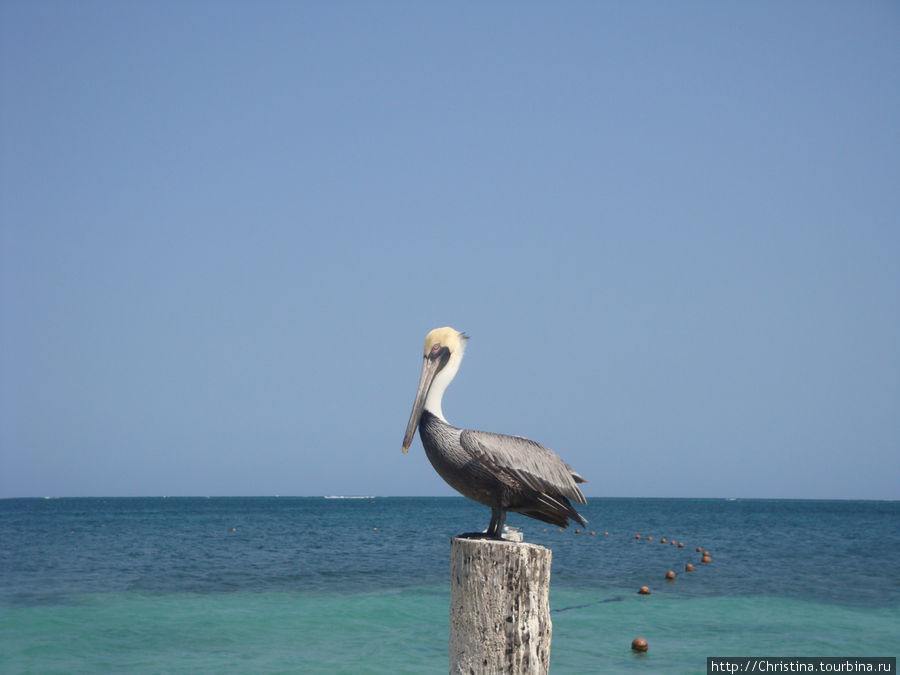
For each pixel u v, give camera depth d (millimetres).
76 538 45094
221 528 58406
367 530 57625
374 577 25766
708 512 122250
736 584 24281
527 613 4621
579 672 12891
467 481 5941
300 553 35531
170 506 153750
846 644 15164
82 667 13172
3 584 23531
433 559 32594
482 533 6152
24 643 14969
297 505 174000
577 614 18656
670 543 42156
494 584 4629
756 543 43781
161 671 12875
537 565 4656
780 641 15430
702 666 13344
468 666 4645
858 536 51656
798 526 67938
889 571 27953
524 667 4586
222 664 13391
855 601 20750
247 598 20891
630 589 23094
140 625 16797
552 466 5957
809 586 23797
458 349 6633
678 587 23547
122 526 61062
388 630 16469
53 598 20672
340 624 17094
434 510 126750
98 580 24625
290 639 15461
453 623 4766
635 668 13195
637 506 177750
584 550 37594
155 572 26906
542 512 6074
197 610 18828
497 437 5922
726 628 16812
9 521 70562
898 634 16109
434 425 6191
